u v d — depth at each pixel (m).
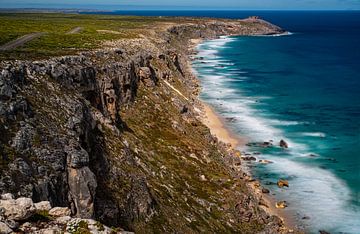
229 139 90.75
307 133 97.06
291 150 86.25
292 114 113.00
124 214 40.03
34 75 44.50
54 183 31.95
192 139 72.44
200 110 106.38
